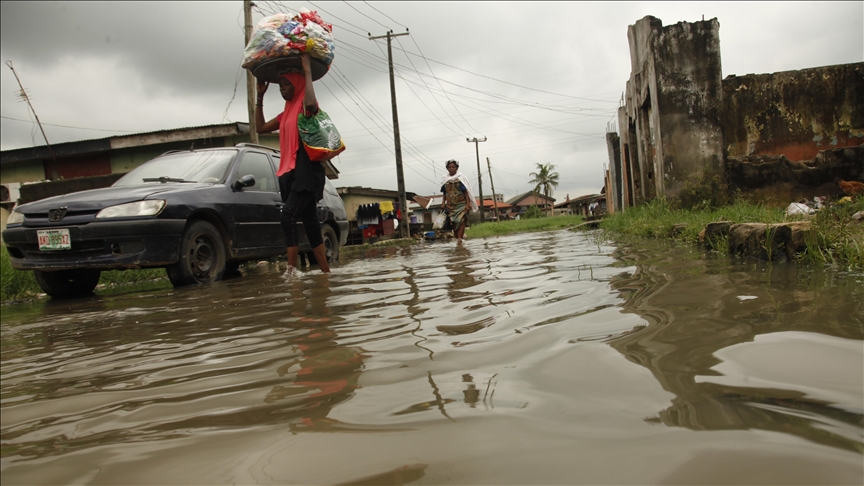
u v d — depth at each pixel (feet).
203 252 15.97
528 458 2.39
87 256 14.75
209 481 2.54
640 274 8.40
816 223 8.81
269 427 3.13
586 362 3.72
